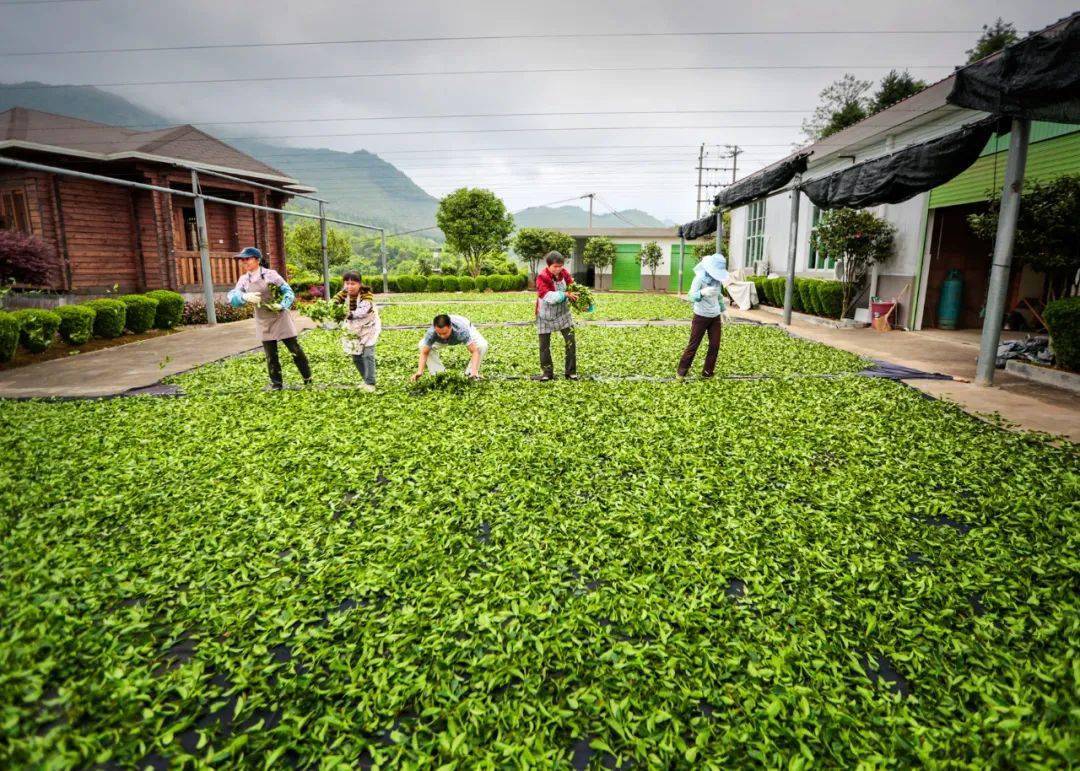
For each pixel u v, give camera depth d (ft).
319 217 61.87
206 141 57.88
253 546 10.38
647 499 12.13
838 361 27.63
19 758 5.87
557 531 10.85
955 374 24.73
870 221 40.57
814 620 8.27
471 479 13.12
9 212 48.70
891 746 6.22
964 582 9.25
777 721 6.52
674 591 8.98
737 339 35.09
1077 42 16.51
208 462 14.24
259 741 6.26
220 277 56.29
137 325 39.06
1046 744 6.03
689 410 18.84
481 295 84.69
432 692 6.90
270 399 20.56
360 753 6.26
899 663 7.52
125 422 17.78
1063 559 9.75
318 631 7.97
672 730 6.40
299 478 13.26
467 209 103.45
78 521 11.16
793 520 11.30
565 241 99.76
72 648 7.55
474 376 22.26
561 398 20.38
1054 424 17.42
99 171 48.93
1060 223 24.32
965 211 38.37
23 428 17.07
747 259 72.23
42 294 43.98
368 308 21.09
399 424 17.31
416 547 10.17
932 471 13.79
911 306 39.60
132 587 8.97
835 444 15.66
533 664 7.39
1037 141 29.48
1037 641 7.86
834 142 44.50
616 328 40.83
